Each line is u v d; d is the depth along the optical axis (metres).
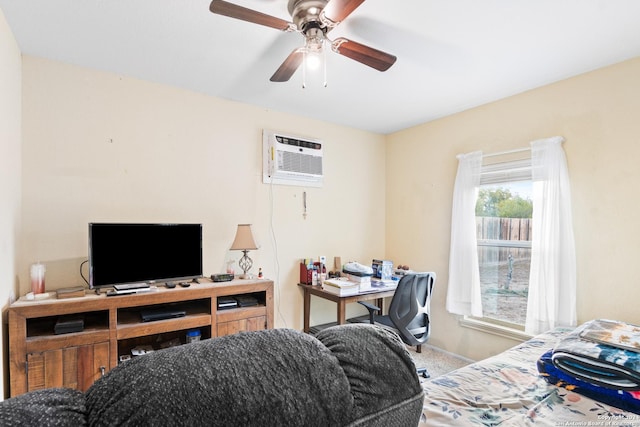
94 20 1.86
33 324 2.18
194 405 0.47
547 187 2.56
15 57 2.06
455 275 3.21
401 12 1.77
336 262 3.67
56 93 2.33
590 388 1.34
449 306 3.23
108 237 2.32
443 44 2.08
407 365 0.72
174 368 0.51
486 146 3.08
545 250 2.55
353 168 3.90
